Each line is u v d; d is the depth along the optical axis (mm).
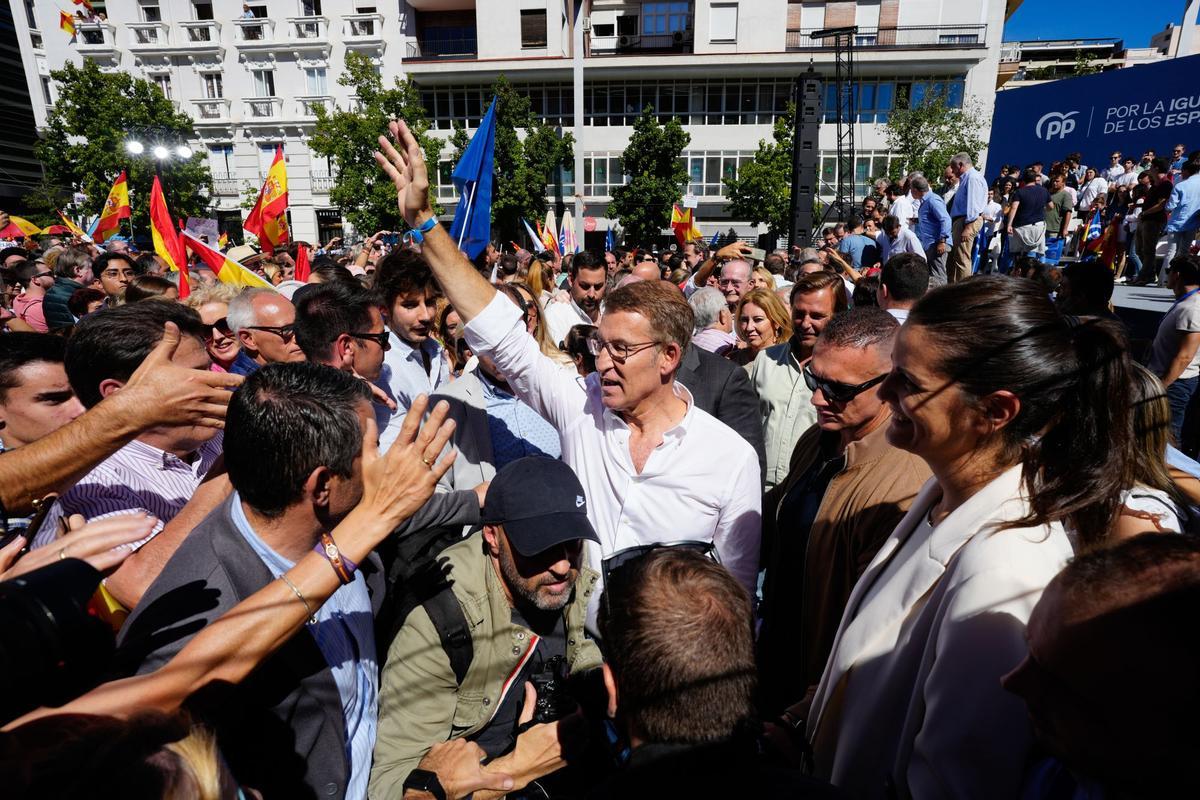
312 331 2422
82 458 1354
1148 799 839
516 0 31922
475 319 2295
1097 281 3844
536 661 1782
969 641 1157
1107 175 11430
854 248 9977
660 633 1044
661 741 1036
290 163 32688
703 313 4781
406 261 3068
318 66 32156
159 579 1359
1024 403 1229
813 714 1624
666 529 2254
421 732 1666
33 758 775
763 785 1009
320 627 1517
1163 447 1569
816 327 3463
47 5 32719
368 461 1319
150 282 4211
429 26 33938
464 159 3178
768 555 2805
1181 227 8234
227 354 3068
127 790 767
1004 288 1262
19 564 1048
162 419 1391
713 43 31531
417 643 1680
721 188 32406
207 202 28000
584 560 1899
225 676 1151
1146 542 880
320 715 1448
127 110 25688
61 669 931
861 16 31500
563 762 1509
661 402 2281
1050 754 1051
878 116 30406
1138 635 806
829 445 2361
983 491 1297
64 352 1957
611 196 32594
